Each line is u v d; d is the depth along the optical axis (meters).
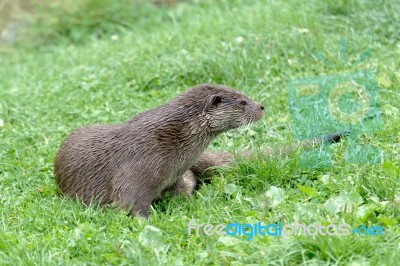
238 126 12.74
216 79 17.61
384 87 15.58
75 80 19.30
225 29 20.05
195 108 12.41
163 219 11.70
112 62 19.91
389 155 12.75
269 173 12.62
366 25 18.89
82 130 13.31
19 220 12.20
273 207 11.48
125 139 12.46
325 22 19.39
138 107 16.73
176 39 19.98
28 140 16.02
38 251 10.66
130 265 9.99
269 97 16.23
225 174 13.11
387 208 10.82
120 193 12.18
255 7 21.72
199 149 12.53
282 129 14.88
